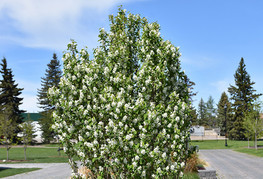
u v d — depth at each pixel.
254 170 17.03
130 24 9.50
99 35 9.15
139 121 6.98
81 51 8.17
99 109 7.34
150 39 7.75
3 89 45.97
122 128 6.56
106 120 7.34
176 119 6.65
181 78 7.54
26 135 24.86
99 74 7.75
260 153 28.16
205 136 63.88
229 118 55.38
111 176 6.99
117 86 7.39
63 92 7.70
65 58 7.95
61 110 7.67
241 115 52.69
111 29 9.70
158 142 6.50
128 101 7.14
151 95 7.44
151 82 7.31
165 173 6.59
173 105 7.03
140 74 7.38
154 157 6.37
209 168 14.17
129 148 6.54
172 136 6.78
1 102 45.00
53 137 43.47
